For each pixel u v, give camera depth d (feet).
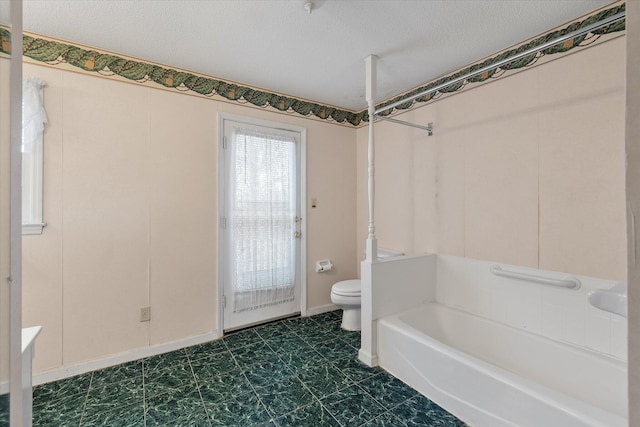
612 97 5.36
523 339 6.32
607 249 5.45
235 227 8.82
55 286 6.51
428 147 8.63
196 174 8.15
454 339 7.58
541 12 5.60
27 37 6.19
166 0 5.31
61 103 6.52
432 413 5.43
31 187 6.24
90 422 5.24
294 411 5.50
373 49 6.92
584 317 5.71
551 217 6.15
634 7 1.12
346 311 9.20
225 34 6.36
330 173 10.65
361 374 6.70
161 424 5.19
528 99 6.48
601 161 5.50
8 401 1.87
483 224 7.34
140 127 7.40
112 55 7.05
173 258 7.86
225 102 8.57
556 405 4.09
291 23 5.97
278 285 9.62
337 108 10.77
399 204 9.55
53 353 6.49
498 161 7.02
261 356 7.49
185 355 7.55
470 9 5.53
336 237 10.84
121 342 7.21
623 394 4.92
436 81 8.39
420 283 8.01
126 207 7.25
